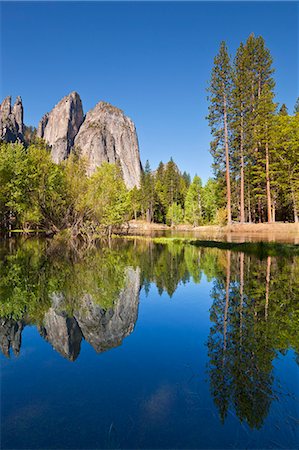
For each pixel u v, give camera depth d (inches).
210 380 147.4
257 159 1173.7
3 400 132.8
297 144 1074.1
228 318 239.3
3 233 1295.5
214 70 1132.5
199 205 2242.9
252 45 1164.5
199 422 115.7
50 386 144.3
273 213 1198.9
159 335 211.0
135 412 122.2
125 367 163.5
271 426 112.7
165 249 794.2
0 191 1053.8
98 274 436.5
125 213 1493.6
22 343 199.5
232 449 101.0
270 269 440.8
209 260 557.6
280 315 241.9
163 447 101.7
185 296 316.2
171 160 2861.7
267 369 156.6
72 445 103.6
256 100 1158.3
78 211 1242.0
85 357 177.3
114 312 265.1
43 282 378.0
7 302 291.4
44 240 1115.9
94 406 127.3
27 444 104.4
